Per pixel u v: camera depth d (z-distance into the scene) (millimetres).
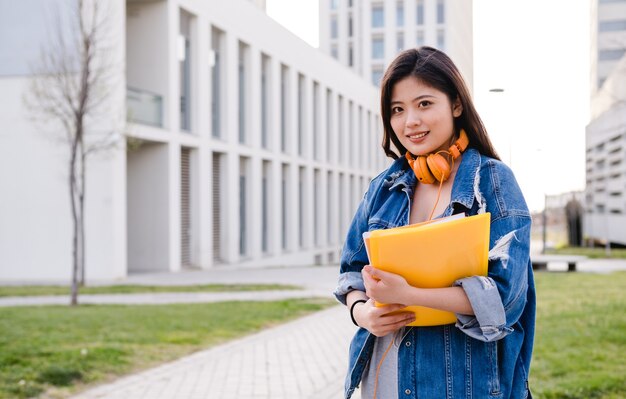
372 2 70438
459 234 1951
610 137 57750
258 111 33031
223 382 7363
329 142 45031
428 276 1975
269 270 26906
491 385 2100
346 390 2328
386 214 2320
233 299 15953
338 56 73438
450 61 2236
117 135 20781
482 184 2145
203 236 27359
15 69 21812
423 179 2242
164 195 24797
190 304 14438
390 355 2215
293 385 7234
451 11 69750
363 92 52719
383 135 2408
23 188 22016
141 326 10797
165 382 7332
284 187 37219
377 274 1968
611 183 59875
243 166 32406
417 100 2197
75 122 15906
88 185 21625
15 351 8133
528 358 2199
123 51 21688
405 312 2088
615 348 8156
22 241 22062
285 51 36469
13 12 21719
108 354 8320
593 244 57125
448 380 2113
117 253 21797
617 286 18000
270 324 11953
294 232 37438
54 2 21422
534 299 2195
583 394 6012
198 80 27234
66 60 18172
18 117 21891
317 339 10383
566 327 9805
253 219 32406
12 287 18812
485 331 1958
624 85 28859
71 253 21797
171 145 24875
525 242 2080
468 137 2264
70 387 6949
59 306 13867
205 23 27703
